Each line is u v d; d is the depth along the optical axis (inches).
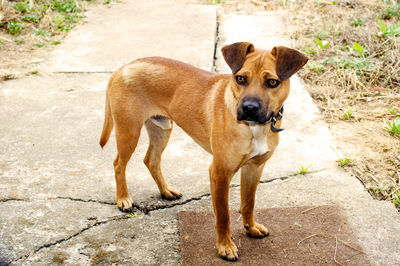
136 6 336.8
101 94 219.8
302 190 153.7
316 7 325.1
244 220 132.3
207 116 129.1
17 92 222.2
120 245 130.8
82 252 128.0
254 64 114.7
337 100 213.5
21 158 172.2
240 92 116.6
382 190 153.8
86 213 144.3
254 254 126.3
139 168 169.6
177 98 136.6
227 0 346.9
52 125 195.2
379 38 263.0
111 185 158.4
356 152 174.4
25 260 124.4
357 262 121.3
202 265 121.9
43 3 323.6
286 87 118.2
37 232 135.1
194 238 132.3
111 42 275.9
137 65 142.4
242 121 115.6
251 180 128.4
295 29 289.3
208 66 240.8
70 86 227.3
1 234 133.9
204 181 160.4
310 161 169.5
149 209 147.0
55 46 272.8
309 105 207.5
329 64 243.9
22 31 289.4
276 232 134.4
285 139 183.6
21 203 147.8
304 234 133.0
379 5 313.6
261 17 311.7
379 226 135.6
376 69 233.1
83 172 165.2
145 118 143.6
